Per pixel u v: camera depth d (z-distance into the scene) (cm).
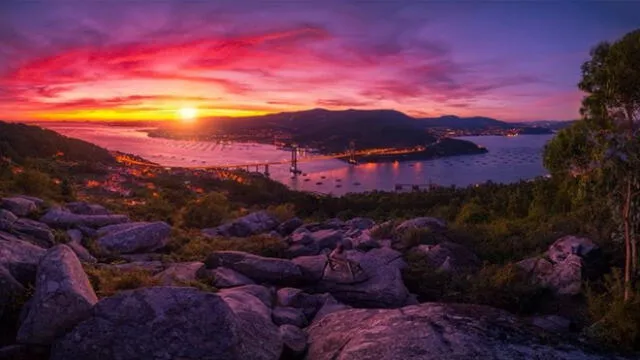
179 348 562
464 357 573
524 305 1023
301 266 1129
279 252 1369
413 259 1313
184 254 1325
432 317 685
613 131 792
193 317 590
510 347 606
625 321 704
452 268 1229
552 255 1196
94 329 565
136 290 612
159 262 1193
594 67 824
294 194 7112
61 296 581
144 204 2438
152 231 1355
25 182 2147
